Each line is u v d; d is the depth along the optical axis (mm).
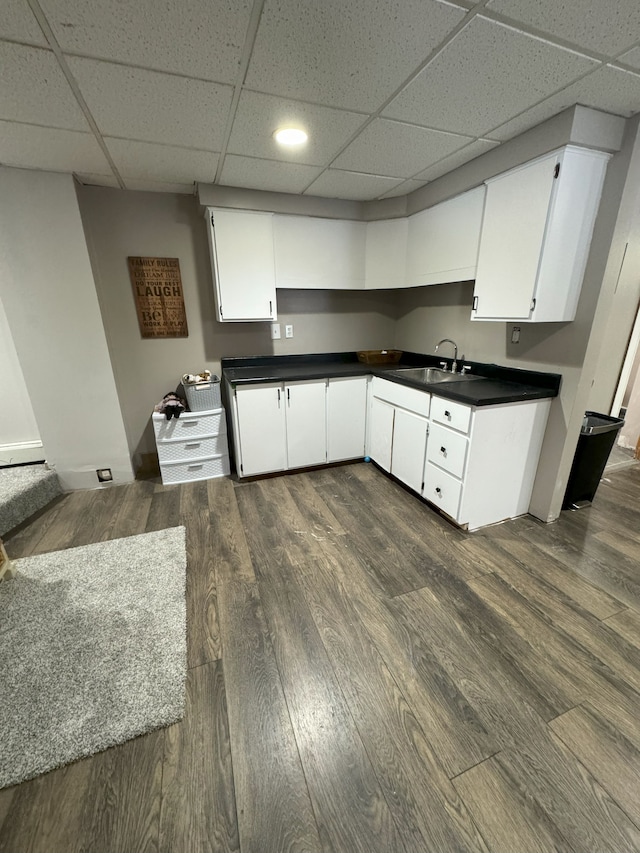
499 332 2518
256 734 1188
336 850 933
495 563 1991
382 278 3086
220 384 3057
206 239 2898
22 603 1738
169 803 1025
